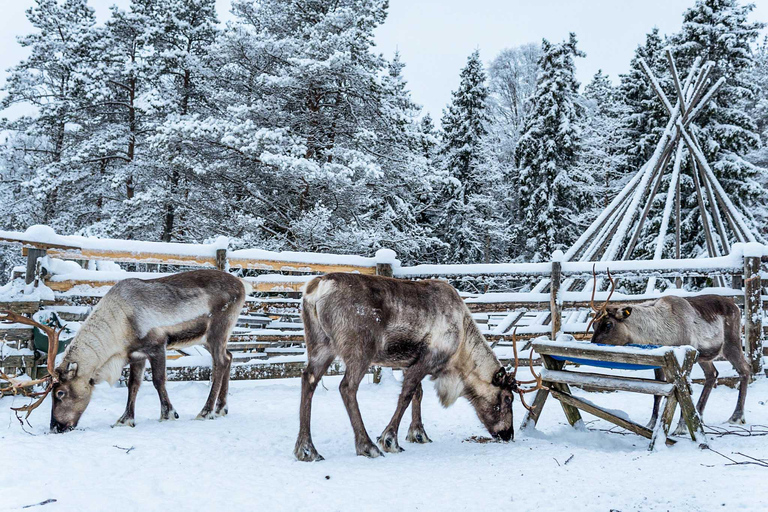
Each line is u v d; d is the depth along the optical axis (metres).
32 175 26.34
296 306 8.27
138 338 5.62
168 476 3.93
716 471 3.86
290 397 7.28
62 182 22.31
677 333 6.00
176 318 5.84
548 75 26.19
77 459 4.19
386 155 18.72
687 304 6.15
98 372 5.43
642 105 23.53
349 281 4.82
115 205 22.80
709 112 18.06
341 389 4.73
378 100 17.91
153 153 20.05
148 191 19.34
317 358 4.79
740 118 18.59
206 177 18.52
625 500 3.40
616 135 27.20
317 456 4.54
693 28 19.00
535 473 4.07
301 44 18.59
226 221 17.95
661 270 8.62
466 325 5.38
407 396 5.06
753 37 19.02
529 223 26.73
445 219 27.75
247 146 16.02
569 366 8.85
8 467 3.88
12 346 6.56
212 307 6.12
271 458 4.53
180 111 21.72
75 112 23.28
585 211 27.55
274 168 16.30
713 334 6.17
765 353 9.10
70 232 22.47
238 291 6.35
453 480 3.99
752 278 8.28
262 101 18.16
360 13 19.58
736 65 18.83
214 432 5.31
